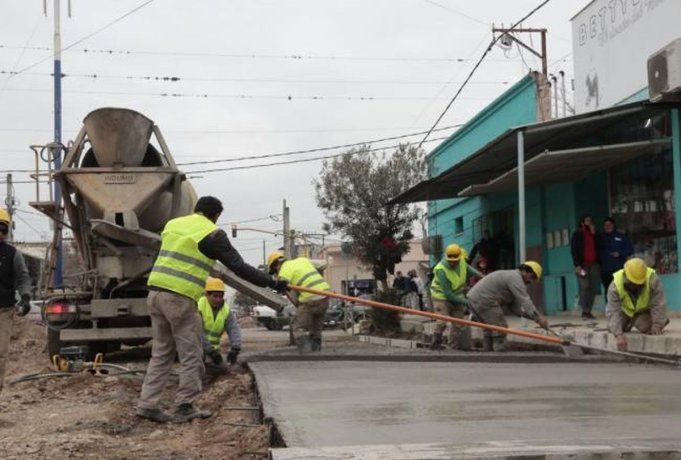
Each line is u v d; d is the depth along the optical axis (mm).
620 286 9648
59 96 25000
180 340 7090
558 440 4754
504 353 10672
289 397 6863
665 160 13383
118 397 8258
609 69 15828
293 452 4398
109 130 12359
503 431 5129
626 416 5652
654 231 13906
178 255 7055
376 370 9125
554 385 7438
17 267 8039
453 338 12242
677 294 12992
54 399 8438
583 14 16922
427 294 21734
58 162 12867
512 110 20344
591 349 10547
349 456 4285
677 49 11578
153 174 12578
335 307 32469
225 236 7137
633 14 14820
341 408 6211
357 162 27000
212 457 5500
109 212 12375
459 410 6035
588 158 13883
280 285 8078
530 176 15836
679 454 4355
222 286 10055
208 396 8281
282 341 19859
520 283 11156
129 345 15125
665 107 12594
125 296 13156
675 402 6285
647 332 10016
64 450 5711
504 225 20984
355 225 26531
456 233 25062
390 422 5547
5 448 5781
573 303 16719
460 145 24016
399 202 22016
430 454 4301
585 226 13977
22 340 16266
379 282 28516
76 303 12812
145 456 5570
